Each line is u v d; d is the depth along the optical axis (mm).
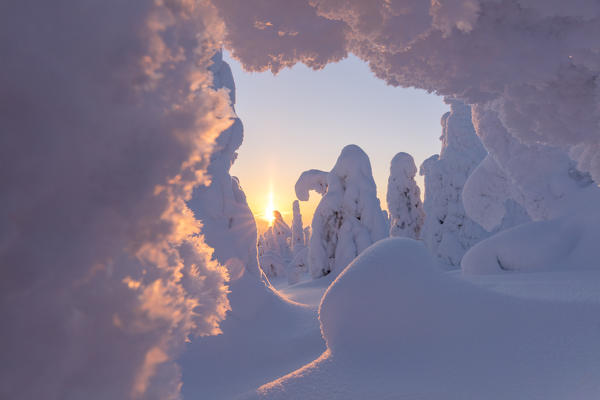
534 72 1539
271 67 1340
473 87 1757
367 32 1128
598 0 1261
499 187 10797
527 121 1969
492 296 2697
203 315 766
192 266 774
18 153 427
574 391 1949
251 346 6184
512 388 2086
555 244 6598
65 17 469
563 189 8375
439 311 2650
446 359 2379
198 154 610
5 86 422
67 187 463
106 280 504
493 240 7480
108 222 497
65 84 449
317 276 16938
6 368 429
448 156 19078
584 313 2396
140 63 530
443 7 1093
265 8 1188
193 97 624
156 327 544
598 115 1748
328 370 2453
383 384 2266
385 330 2670
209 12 684
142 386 535
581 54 1476
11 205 427
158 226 572
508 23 1441
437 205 19188
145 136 525
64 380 460
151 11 550
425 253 3229
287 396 2242
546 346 2248
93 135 473
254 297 7418
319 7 1119
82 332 474
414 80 1701
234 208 8023
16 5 442
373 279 2904
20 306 436
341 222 17078
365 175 17172
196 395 4820
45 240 446
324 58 1316
